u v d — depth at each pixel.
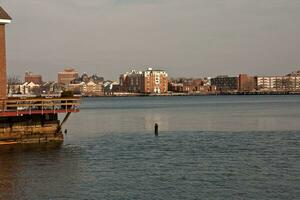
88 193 38.22
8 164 50.22
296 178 42.88
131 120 120.56
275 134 79.69
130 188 39.66
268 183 41.09
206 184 40.84
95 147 63.72
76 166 49.31
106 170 47.12
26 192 38.66
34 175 44.88
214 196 37.16
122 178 43.34
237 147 62.91
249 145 64.88
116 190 39.03
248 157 54.34
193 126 98.50
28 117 62.78
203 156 55.41
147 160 52.91
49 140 64.38
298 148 61.25
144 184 41.03
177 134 81.62
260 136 76.62
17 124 62.19
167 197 36.97
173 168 47.97
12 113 59.31
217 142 68.94
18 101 60.66
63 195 37.72
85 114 153.38
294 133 80.94
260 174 44.66
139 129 92.56
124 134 82.38
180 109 186.62
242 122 107.94
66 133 83.69
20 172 46.25
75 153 57.91
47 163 51.00
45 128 63.94
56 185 40.91
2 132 61.41
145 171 46.50
